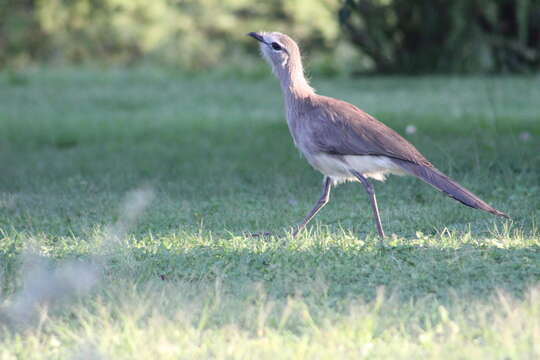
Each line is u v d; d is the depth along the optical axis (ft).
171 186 47.03
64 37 134.72
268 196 43.83
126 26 133.59
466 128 64.03
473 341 21.49
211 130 72.33
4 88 111.65
